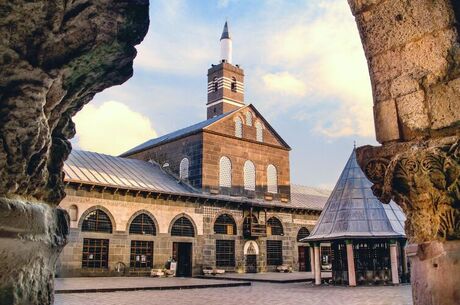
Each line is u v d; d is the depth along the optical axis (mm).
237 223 33281
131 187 27531
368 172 4398
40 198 2955
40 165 2811
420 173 3842
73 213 25422
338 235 20266
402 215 21234
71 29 2807
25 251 2578
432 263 3789
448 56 3955
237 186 35062
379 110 4410
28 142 2629
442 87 3977
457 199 3686
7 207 2479
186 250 30453
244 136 36688
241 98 50344
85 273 25141
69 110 3291
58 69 2781
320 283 21375
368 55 4598
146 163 36250
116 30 3018
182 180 34062
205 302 13836
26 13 2588
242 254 33000
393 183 4117
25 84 2605
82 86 3156
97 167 29719
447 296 3645
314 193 46312
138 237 27703
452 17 3980
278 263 35406
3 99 2559
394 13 4355
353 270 19719
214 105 49531
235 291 18266
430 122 3998
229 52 51375
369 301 13797
